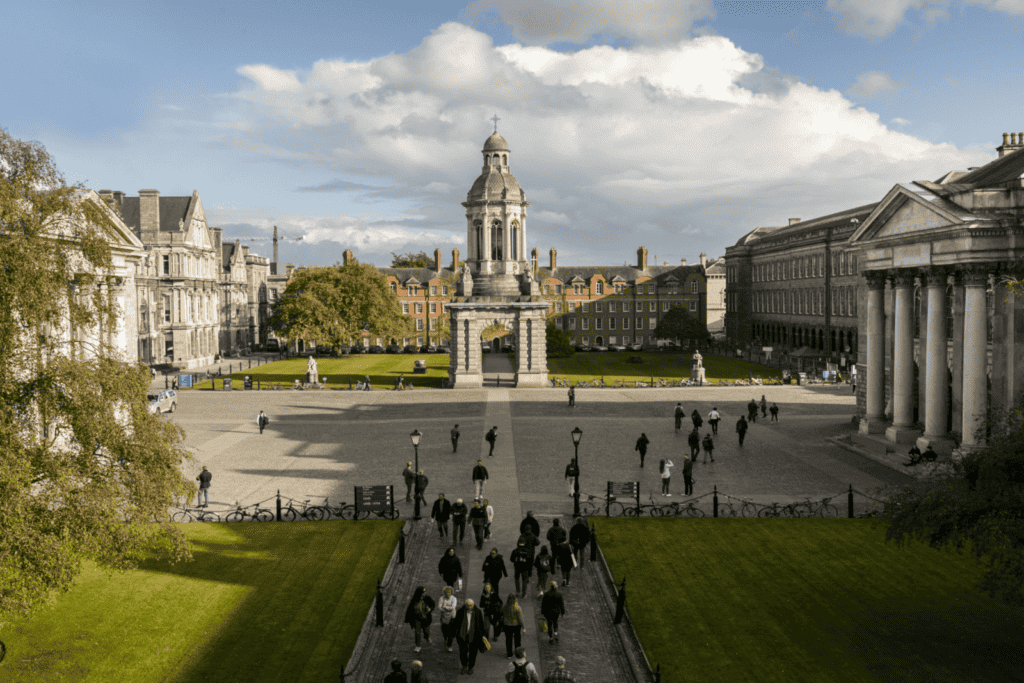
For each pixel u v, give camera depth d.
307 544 27.86
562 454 44.12
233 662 18.95
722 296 160.25
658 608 22.11
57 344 20.58
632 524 30.16
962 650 19.38
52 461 18.98
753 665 18.69
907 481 36.84
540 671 18.55
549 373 96.75
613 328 155.75
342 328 117.25
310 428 54.38
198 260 108.19
